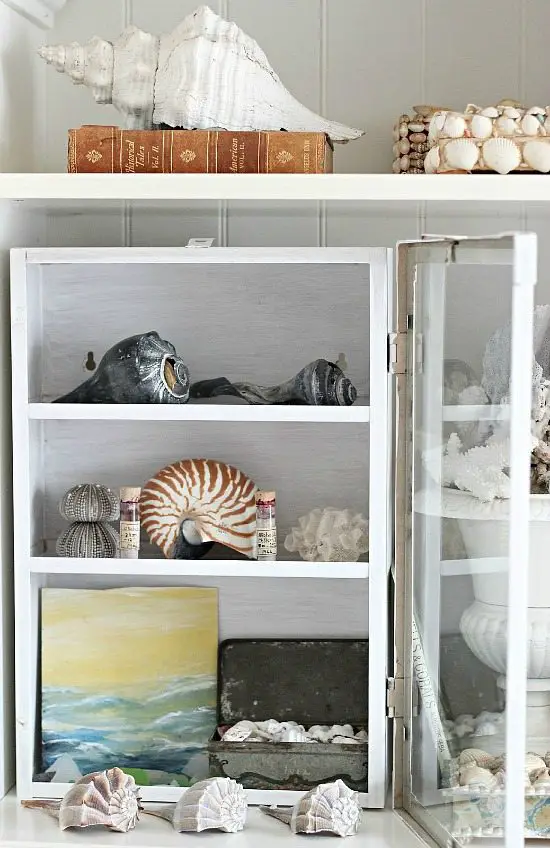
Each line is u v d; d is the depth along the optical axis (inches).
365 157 72.7
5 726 65.7
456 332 53.9
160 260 62.8
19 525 64.2
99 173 60.1
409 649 61.2
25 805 63.6
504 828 49.0
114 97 62.4
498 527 50.9
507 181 58.3
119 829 59.6
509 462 50.2
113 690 69.1
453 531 54.9
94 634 69.2
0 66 63.2
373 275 61.5
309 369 64.2
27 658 64.7
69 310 71.6
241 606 71.8
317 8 72.1
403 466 61.1
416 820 60.3
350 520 65.9
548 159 58.3
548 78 71.7
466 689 53.8
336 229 72.4
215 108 61.3
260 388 67.3
